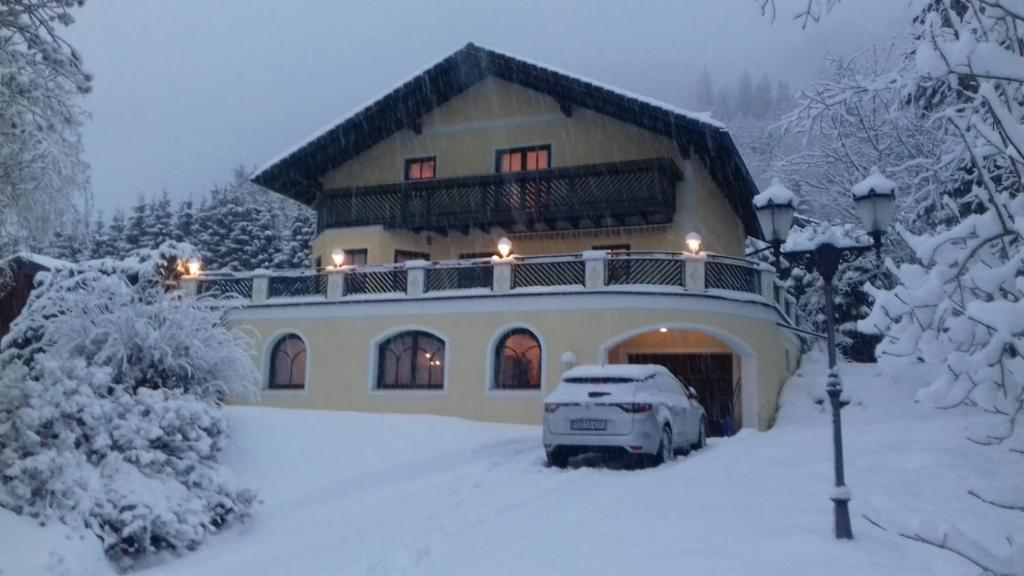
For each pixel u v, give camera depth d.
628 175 22.77
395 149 26.89
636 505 8.91
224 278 23.61
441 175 26.16
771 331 21.08
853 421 19.36
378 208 25.47
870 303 25.55
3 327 23.84
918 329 5.00
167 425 10.24
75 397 9.56
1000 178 8.61
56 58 11.56
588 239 24.58
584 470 12.23
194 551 8.98
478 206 24.22
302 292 23.06
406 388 21.55
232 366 14.36
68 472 8.62
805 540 7.13
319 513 10.36
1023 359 4.49
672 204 23.36
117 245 58.44
